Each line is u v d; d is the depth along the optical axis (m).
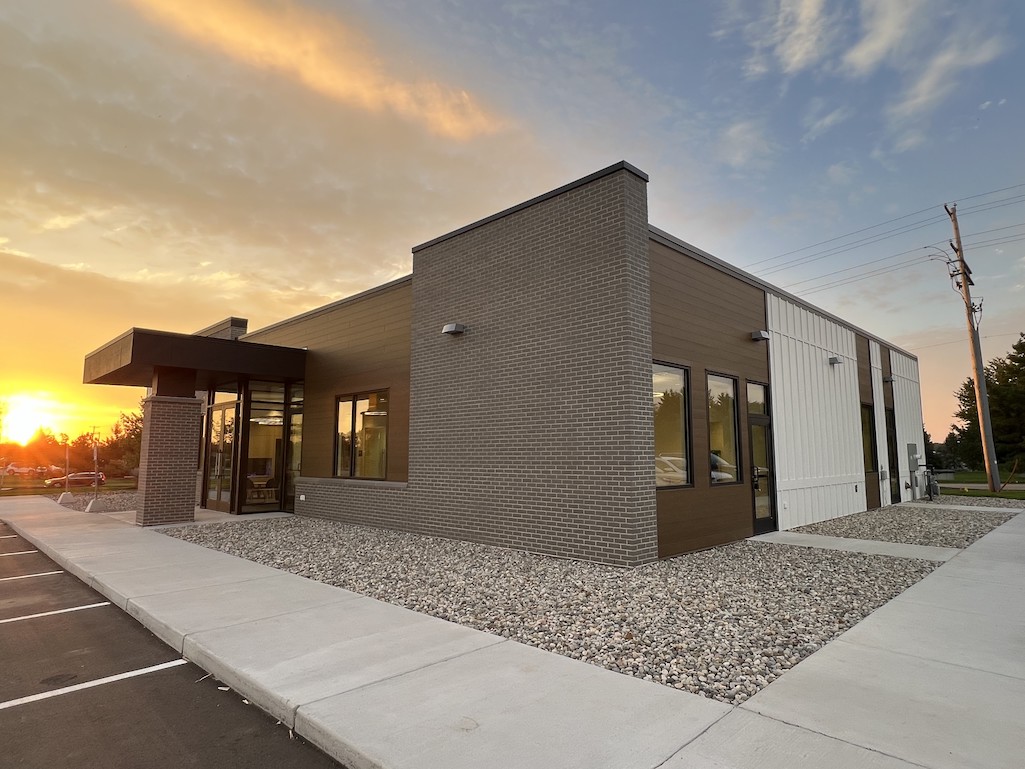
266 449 16.11
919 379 22.95
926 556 9.19
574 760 3.11
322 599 6.47
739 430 11.25
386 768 3.04
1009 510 16.59
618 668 4.51
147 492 12.98
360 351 13.63
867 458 17.53
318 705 3.78
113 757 3.38
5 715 3.94
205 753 3.43
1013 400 38.34
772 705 3.83
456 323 10.94
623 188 8.53
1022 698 3.97
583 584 7.12
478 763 3.08
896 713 3.73
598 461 8.48
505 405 9.90
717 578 7.48
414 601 6.43
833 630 5.47
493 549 9.60
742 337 11.67
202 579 7.51
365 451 13.34
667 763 3.09
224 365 14.10
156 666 4.85
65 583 7.98
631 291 8.41
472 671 4.36
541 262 9.52
